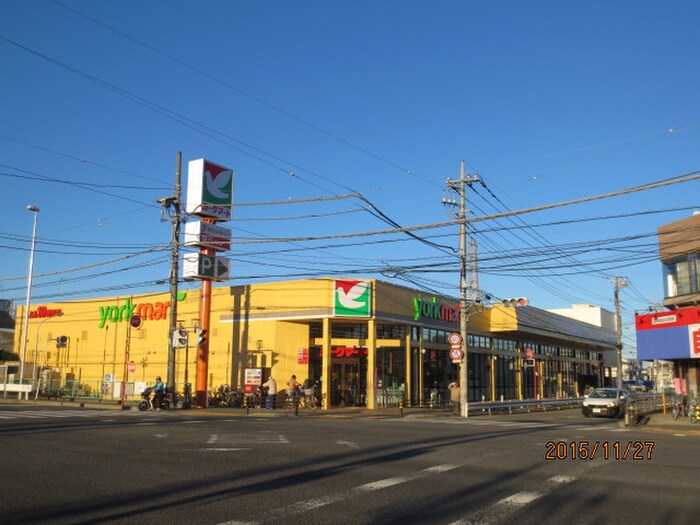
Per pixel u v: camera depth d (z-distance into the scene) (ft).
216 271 110.11
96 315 143.23
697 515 27.55
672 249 102.99
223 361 119.65
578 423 85.76
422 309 125.80
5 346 202.28
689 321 95.25
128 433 58.75
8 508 27.55
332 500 29.86
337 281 110.42
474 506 28.94
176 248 105.29
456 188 103.30
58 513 26.81
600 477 36.86
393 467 39.93
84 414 85.92
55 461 40.88
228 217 113.50
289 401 108.58
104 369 138.92
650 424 84.74
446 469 39.32
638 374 399.24
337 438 57.06
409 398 120.57
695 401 91.30
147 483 33.60
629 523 26.09
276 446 50.14
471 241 110.83
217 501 29.45
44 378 137.69
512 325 148.36
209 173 111.45
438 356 132.98
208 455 44.34
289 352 115.96
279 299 114.52
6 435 55.72
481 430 69.00
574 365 218.59
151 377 129.70
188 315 125.70
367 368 117.80
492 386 150.30
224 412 99.25
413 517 26.78
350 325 118.73
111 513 26.94
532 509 28.43
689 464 42.42
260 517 26.50
